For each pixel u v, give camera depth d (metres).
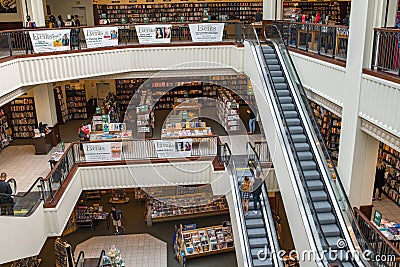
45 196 9.74
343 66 8.49
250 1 19.84
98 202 15.94
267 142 10.36
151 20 19.80
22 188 10.98
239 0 19.83
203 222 14.71
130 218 14.90
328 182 8.15
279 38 11.88
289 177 8.45
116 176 12.20
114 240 13.51
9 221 8.02
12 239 8.12
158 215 14.44
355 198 8.47
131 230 14.13
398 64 6.99
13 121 15.16
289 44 12.31
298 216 7.88
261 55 11.46
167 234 13.89
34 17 13.96
